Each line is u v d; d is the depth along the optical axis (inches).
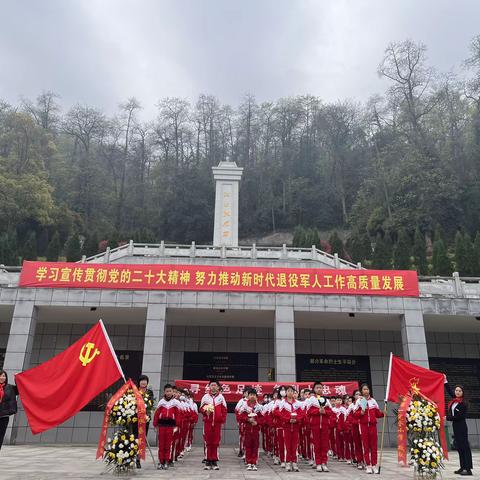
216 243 1325.0
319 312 689.0
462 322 751.7
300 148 2800.2
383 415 380.8
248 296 679.7
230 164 1402.6
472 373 807.1
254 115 2915.8
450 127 2004.2
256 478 317.1
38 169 1923.0
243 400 395.2
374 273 701.3
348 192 2477.9
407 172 1804.9
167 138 2760.8
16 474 318.7
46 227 1829.5
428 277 724.0
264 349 808.9
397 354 816.9
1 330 803.4
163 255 991.0
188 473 338.3
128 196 2559.1
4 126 2039.9
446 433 647.1
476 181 1820.9
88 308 681.6
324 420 376.5
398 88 2118.6
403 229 1680.6
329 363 804.0
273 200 2541.8
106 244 1615.4
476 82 1924.2
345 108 2672.2
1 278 692.7
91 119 2738.7
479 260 1268.5
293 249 1032.8
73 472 333.1
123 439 325.7
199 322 784.9
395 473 356.2
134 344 802.2
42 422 321.7
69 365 336.5
